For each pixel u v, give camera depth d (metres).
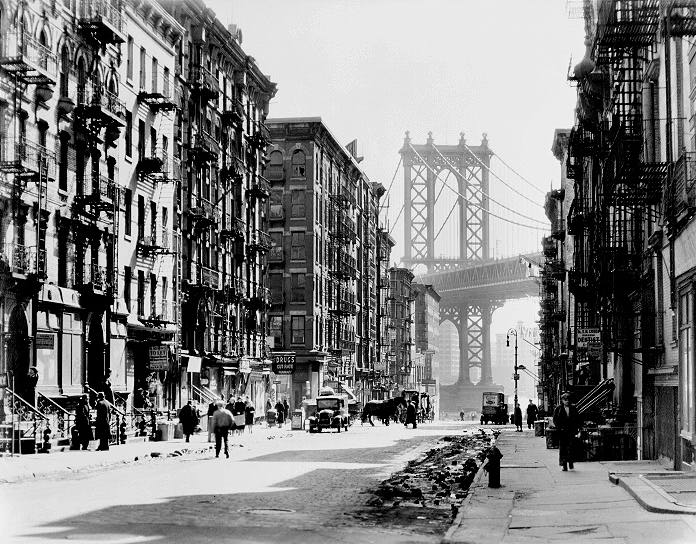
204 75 62.38
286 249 89.25
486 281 191.88
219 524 16.17
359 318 113.88
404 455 36.38
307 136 89.44
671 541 13.39
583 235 55.16
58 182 41.47
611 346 34.88
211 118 65.31
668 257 28.44
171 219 55.75
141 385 50.59
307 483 24.30
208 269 62.44
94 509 18.05
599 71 45.19
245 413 54.91
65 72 42.50
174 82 57.22
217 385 65.06
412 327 168.12
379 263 127.94
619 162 32.09
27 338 37.53
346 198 101.06
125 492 21.56
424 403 120.12
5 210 36.59
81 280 42.84
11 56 37.16
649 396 31.59
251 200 75.62
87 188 44.03
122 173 48.69
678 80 26.77
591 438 32.88
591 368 50.19
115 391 46.38
